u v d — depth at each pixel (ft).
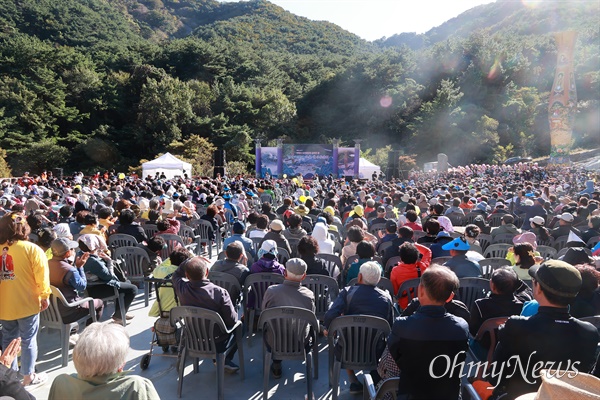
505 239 28.30
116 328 7.68
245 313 18.84
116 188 56.29
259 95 219.82
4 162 146.41
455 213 37.14
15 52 193.16
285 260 22.90
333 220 33.06
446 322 9.25
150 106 189.67
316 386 15.06
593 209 34.22
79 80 197.26
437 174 129.70
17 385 7.28
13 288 13.61
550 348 8.92
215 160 108.68
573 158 178.60
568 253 15.24
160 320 16.47
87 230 22.84
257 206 53.42
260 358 17.06
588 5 343.26
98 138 183.93
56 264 16.11
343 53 476.13
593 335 8.98
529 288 15.52
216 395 14.38
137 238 25.66
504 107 208.03
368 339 13.19
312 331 14.79
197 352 14.02
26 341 13.93
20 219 13.93
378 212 31.45
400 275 17.17
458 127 193.06
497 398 9.86
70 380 7.34
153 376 15.64
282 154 128.57
